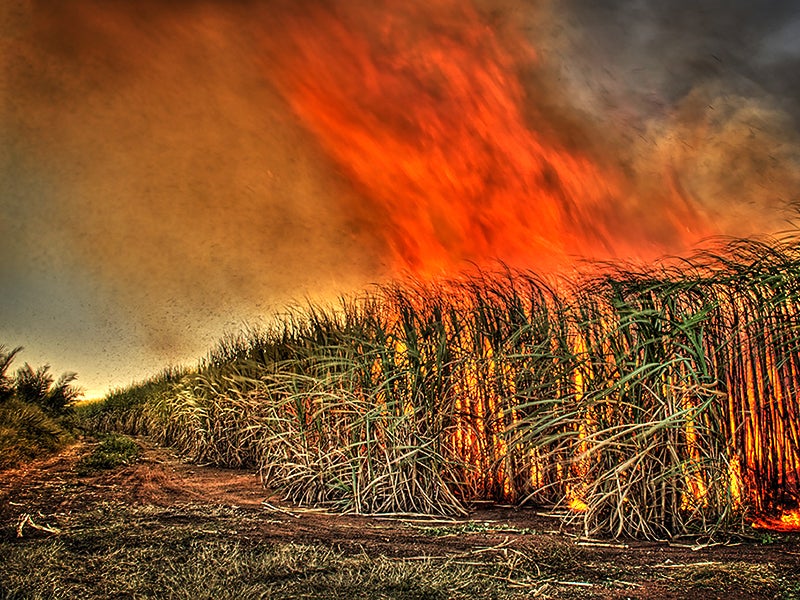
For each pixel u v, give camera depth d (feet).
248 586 12.09
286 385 24.16
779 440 16.74
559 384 18.53
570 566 13.43
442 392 20.38
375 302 23.43
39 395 46.09
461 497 19.77
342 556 14.25
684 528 15.60
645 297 17.06
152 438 47.88
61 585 12.21
